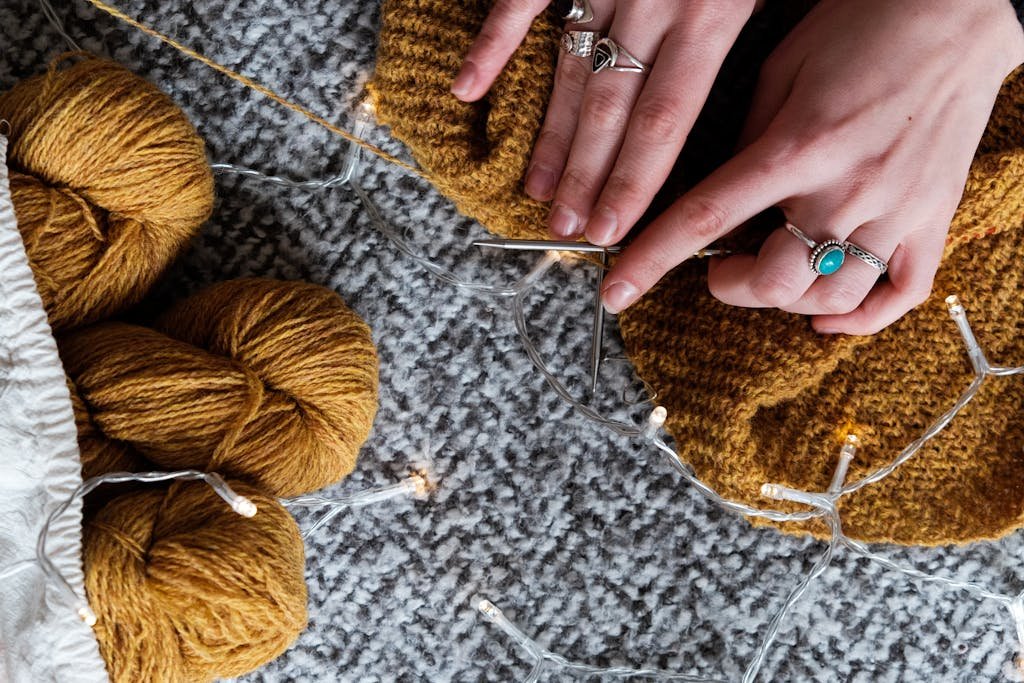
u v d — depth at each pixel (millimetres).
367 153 922
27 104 734
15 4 893
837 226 750
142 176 744
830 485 858
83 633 698
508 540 939
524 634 930
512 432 938
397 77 812
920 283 795
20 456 704
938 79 753
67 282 753
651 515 941
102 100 727
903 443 880
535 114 794
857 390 881
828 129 739
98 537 706
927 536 885
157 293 903
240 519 729
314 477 813
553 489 938
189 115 907
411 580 936
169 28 903
